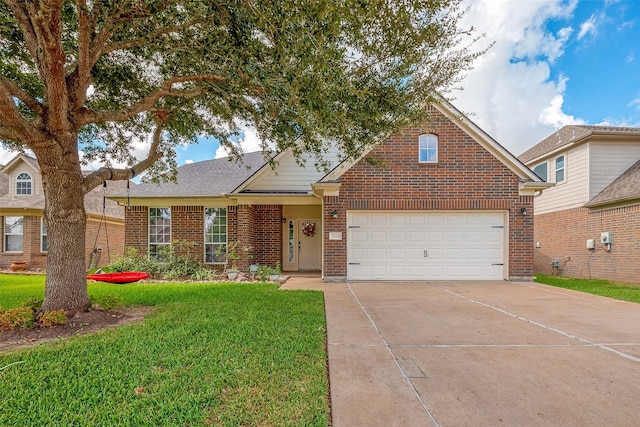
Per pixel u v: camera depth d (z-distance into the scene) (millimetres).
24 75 6688
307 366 3684
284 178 12812
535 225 16516
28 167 16859
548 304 7168
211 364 3689
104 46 5660
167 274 11719
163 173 9344
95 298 6512
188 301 7078
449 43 5738
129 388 3150
